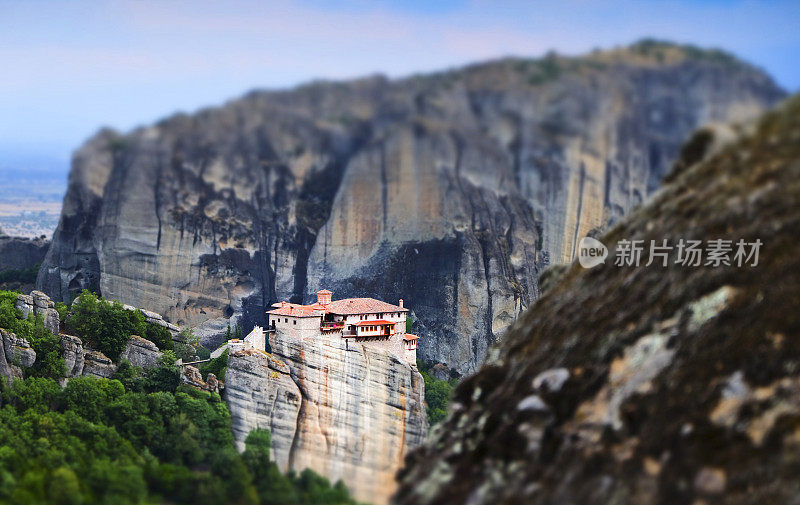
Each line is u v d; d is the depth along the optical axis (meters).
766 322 92.38
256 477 148.12
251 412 179.12
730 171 106.31
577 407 99.00
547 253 172.88
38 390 175.75
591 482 91.56
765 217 99.75
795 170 101.12
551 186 158.62
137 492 140.62
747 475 83.44
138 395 176.88
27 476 140.38
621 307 104.81
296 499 143.38
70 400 174.88
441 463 106.56
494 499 97.69
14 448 152.88
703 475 85.44
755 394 88.44
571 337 106.56
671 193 111.19
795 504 80.00
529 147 160.62
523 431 101.19
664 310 100.25
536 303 120.19
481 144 174.50
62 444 157.12
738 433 86.62
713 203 104.69
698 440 87.94
